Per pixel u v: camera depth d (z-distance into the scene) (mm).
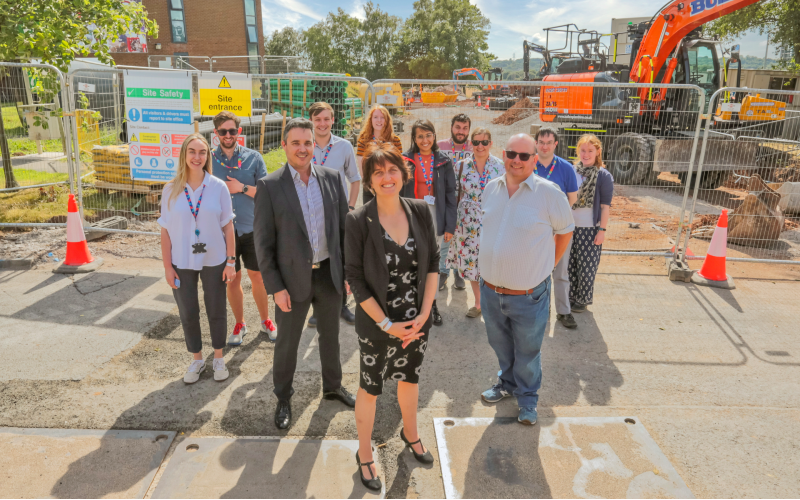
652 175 10414
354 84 14828
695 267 6094
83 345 3996
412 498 2520
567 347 4176
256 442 2885
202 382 3525
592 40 16219
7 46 7188
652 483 2617
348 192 4410
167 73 5672
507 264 2924
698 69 11602
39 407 3178
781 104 11602
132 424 3031
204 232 3322
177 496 2467
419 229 2494
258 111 11078
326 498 2484
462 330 4465
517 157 2834
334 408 3273
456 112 6359
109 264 5852
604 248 6691
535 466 2732
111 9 8422
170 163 5887
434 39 62719
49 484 2531
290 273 2916
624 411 3281
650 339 4328
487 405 3336
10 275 5430
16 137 10023
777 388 3598
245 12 31844
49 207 7793
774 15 23516
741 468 2756
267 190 2869
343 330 4410
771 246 6965
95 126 7996
